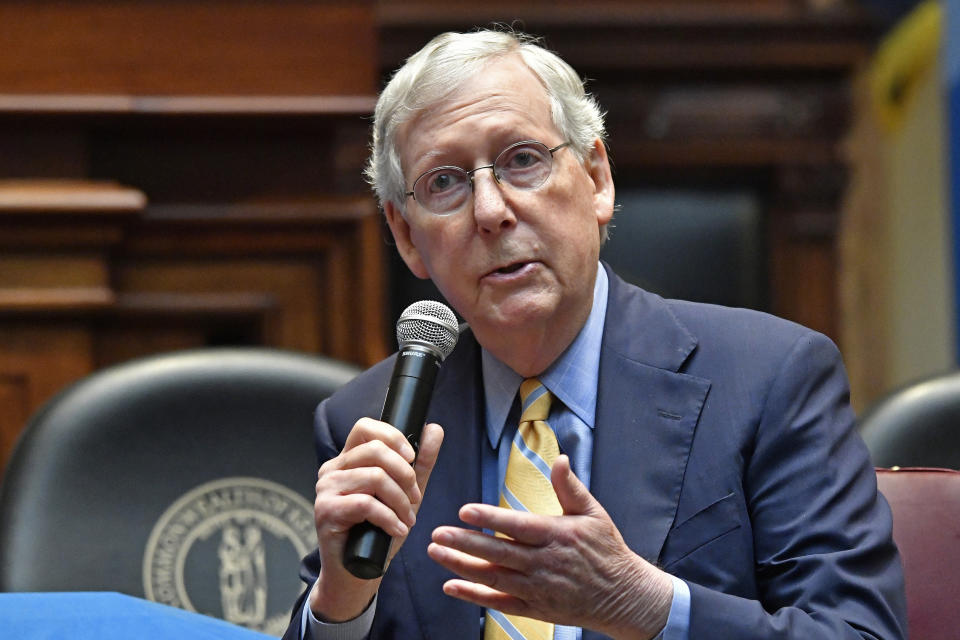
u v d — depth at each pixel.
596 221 7.55
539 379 7.59
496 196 7.09
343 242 14.04
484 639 7.21
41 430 9.68
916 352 23.73
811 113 23.03
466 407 7.78
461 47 7.38
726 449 7.08
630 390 7.40
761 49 22.69
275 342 13.90
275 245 13.91
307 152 14.33
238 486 9.80
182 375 9.95
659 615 6.07
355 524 6.21
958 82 19.61
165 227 13.72
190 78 13.83
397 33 22.58
